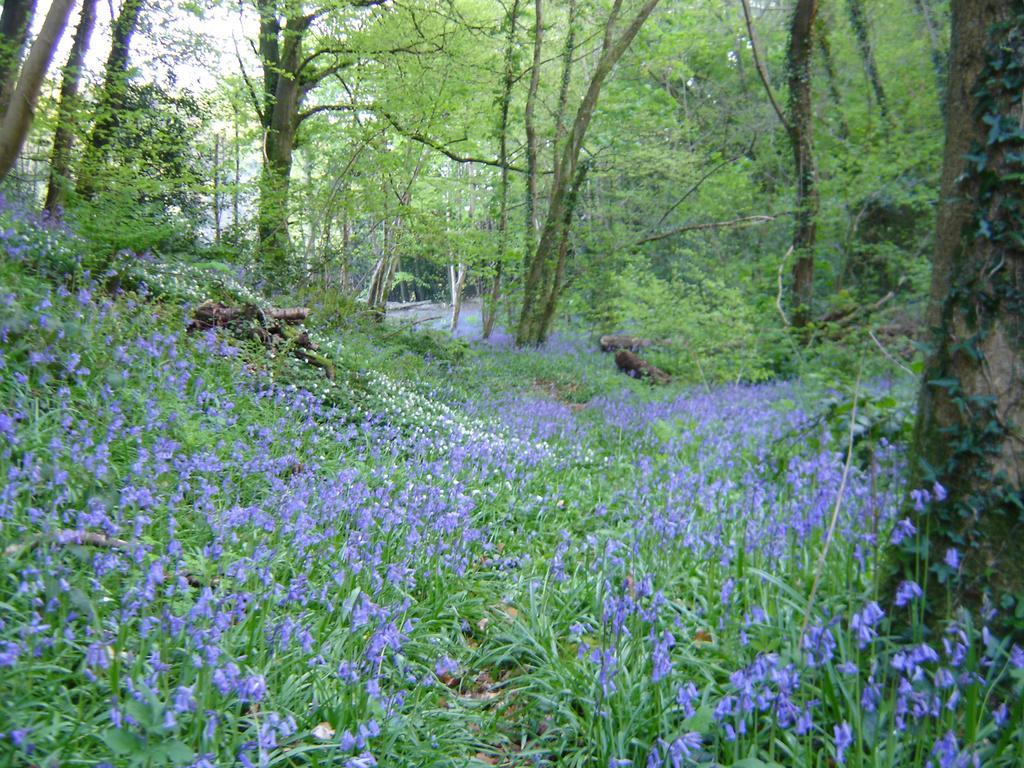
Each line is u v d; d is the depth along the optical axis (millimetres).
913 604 3436
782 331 16031
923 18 21266
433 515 5328
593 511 6902
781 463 6855
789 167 25656
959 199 3574
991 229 3453
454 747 3525
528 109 19906
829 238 20547
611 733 3332
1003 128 3385
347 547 4301
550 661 4117
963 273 3549
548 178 25578
